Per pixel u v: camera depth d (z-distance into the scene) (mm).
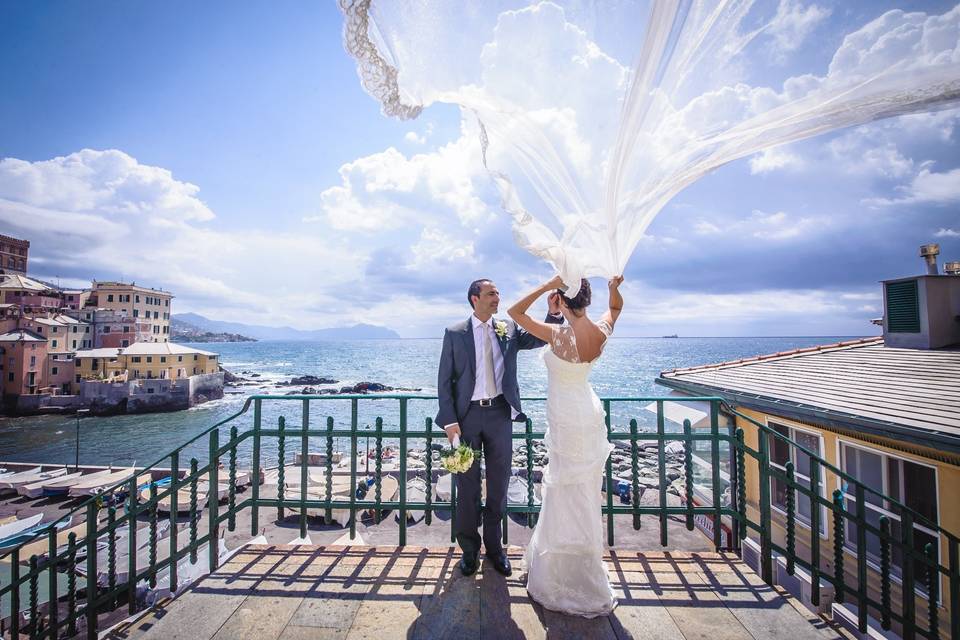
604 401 3588
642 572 3186
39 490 22438
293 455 30875
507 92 2033
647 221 2385
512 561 3338
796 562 3055
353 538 3584
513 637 2500
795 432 8086
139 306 82500
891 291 10164
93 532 2877
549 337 2715
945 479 5789
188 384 60781
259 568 3203
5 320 60281
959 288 9492
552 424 2789
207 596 2877
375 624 2607
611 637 2506
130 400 57094
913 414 5812
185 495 18406
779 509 8367
